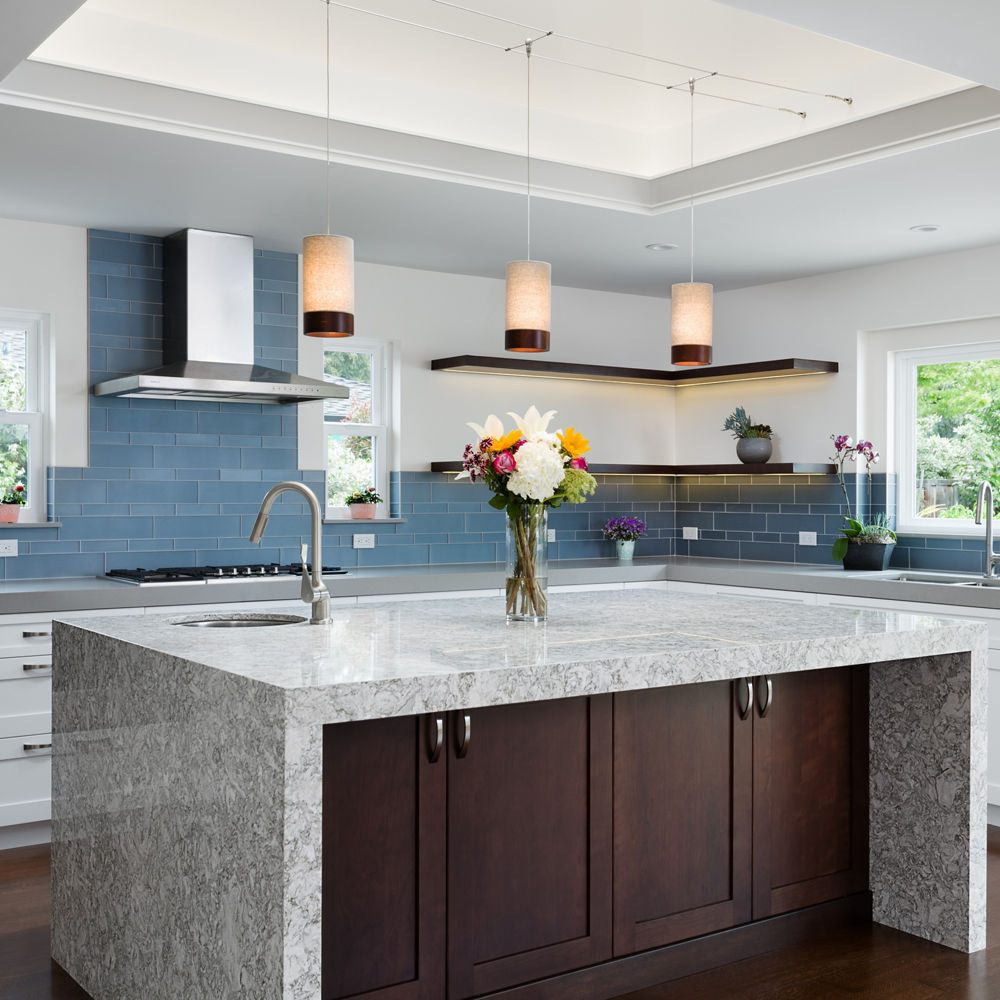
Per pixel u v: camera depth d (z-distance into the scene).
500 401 6.36
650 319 6.94
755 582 5.67
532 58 4.34
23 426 5.05
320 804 2.18
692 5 3.92
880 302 5.91
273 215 4.88
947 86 4.04
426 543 6.09
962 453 5.77
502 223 5.04
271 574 5.03
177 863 2.56
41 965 3.23
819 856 3.43
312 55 4.24
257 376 5.06
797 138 4.31
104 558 5.14
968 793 3.31
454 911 2.68
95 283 5.10
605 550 6.82
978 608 4.67
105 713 2.95
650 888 3.02
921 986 3.06
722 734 3.18
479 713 2.72
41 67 3.54
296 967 2.15
